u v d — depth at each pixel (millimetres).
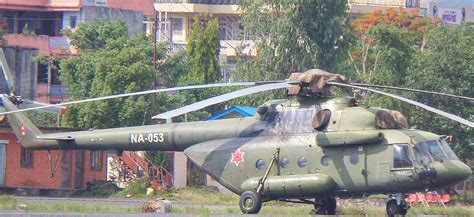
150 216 78875
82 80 168375
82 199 113688
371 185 82500
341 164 83438
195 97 178125
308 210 93125
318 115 84750
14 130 104250
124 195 135250
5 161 137375
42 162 139750
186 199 127188
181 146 92062
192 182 151875
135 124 154750
